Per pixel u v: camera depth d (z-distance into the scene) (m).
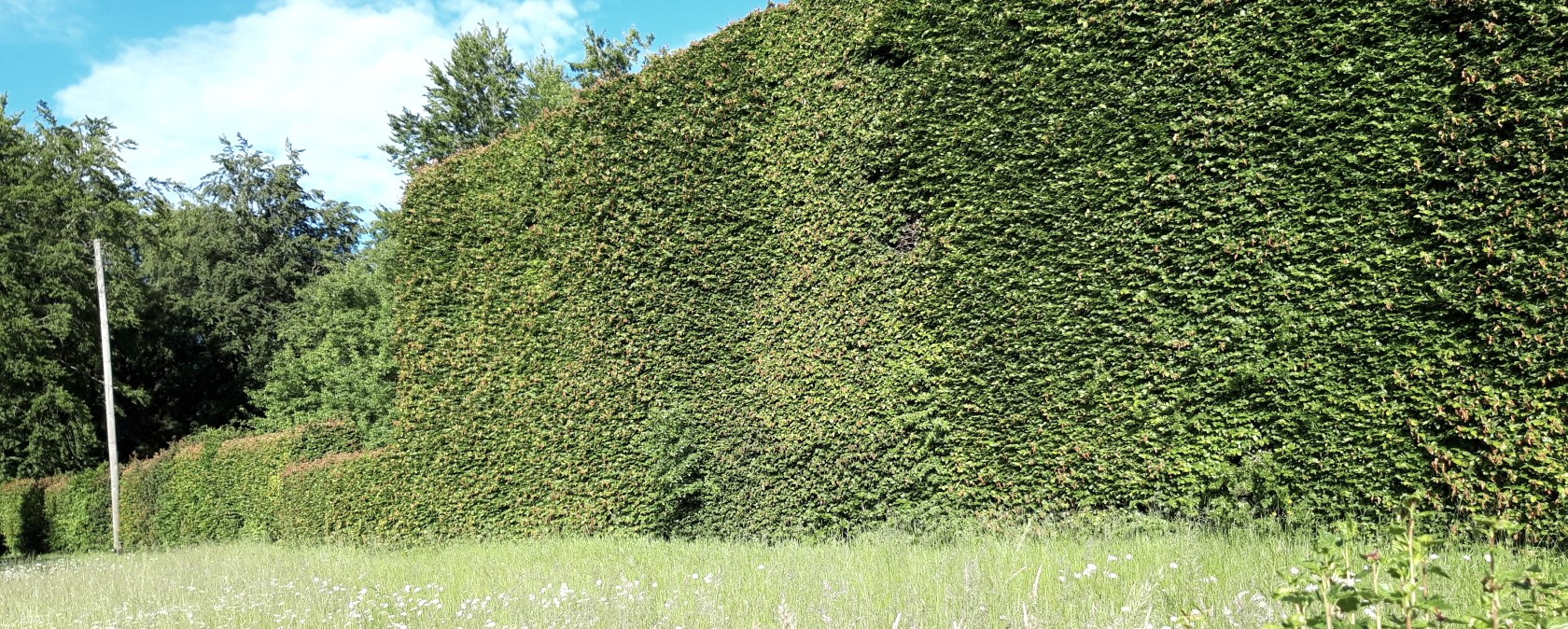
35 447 25.44
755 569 6.95
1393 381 6.06
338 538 14.25
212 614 7.00
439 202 13.83
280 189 39.19
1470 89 5.92
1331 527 6.14
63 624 7.41
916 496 8.72
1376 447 6.09
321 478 14.91
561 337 11.72
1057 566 5.75
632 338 11.00
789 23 10.44
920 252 8.87
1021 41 8.41
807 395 9.57
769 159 10.37
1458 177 5.91
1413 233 6.09
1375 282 6.18
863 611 4.91
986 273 8.31
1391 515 5.95
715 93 10.86
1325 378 6.33
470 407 12.70
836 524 9.16
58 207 25.77
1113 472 7.32
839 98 9.80
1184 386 7.01
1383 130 6.26
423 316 13.66
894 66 9.51
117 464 19.67
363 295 26.86
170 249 31.00
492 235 12.94
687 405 10.48
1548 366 5.46
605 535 10.65
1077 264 7.72
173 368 35.44
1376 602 2.47
